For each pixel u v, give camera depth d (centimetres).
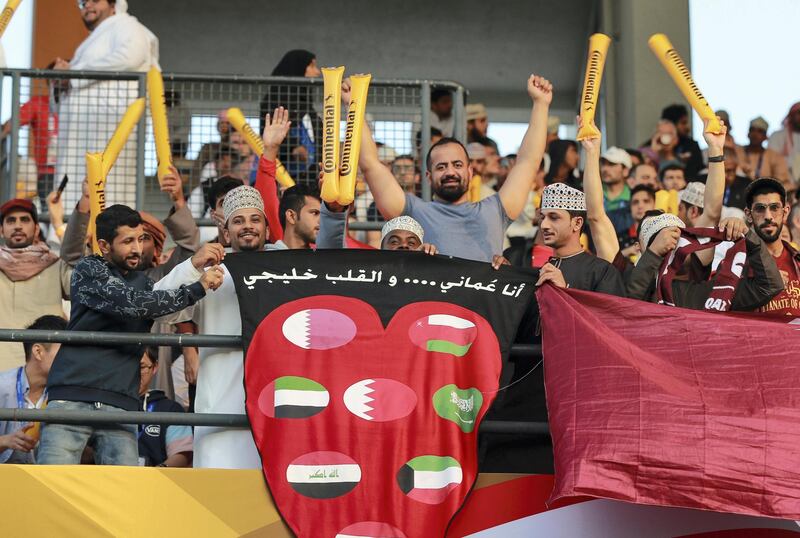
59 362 782
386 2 1806
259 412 755
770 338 750
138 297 768
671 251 818
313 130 1180
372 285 785
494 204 866
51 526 743
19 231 1029
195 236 1010
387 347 769
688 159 1462
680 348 752
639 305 771
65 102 1210
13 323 1014
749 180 1444
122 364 785
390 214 864
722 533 748
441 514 737
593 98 908
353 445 748
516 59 1817
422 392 760
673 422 721
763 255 796
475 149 1420
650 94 1605
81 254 1024
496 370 768
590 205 909
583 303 776
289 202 902
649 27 1622
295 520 735
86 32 1719
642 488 710
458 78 1822
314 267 788
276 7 1797
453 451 748
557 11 1803
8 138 1202
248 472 750
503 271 791
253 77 1170
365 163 863
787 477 709
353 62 1809
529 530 748
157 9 1783
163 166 1005
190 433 925
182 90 1198
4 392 911
